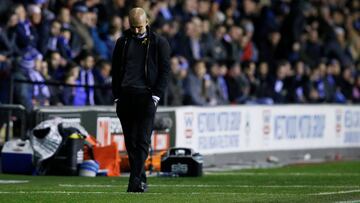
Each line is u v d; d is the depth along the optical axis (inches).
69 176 1601.9
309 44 2785.4
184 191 1224.2
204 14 2551.7
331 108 2343.8
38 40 1974.7
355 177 1612.9
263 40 2677.2
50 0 2150.6
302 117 2251.5
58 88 1811.0
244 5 2736.2
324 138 2326.5
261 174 1697.8
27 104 1748.3
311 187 1337.4
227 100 2340.1
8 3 2049.7
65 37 2030.0
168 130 1851.6
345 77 2795.3
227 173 1721.2
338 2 3193.9
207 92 2240.4
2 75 1831.9
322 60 2760.8
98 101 1893.5
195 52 2369.6
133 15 1146.7
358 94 2883.9
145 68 1150.3
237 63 2368.4
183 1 2507.4
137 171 1161.4
